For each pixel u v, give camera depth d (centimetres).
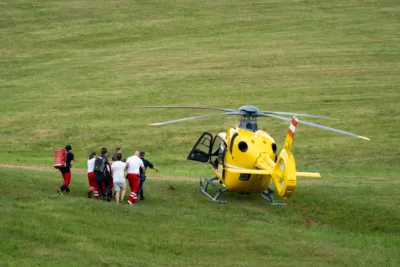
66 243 5172
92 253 5022
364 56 19088
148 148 12538
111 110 15275
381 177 9312
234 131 7044
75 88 17350
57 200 6412
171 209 6650
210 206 6969
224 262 5150
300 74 17725
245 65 18800
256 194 7531
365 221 6606
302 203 7138
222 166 7138
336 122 13875
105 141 13000
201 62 19300
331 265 5281
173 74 18238
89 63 19812
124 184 6531
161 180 8319
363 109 14712
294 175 5838
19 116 14875
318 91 16225
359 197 7219
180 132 13488
